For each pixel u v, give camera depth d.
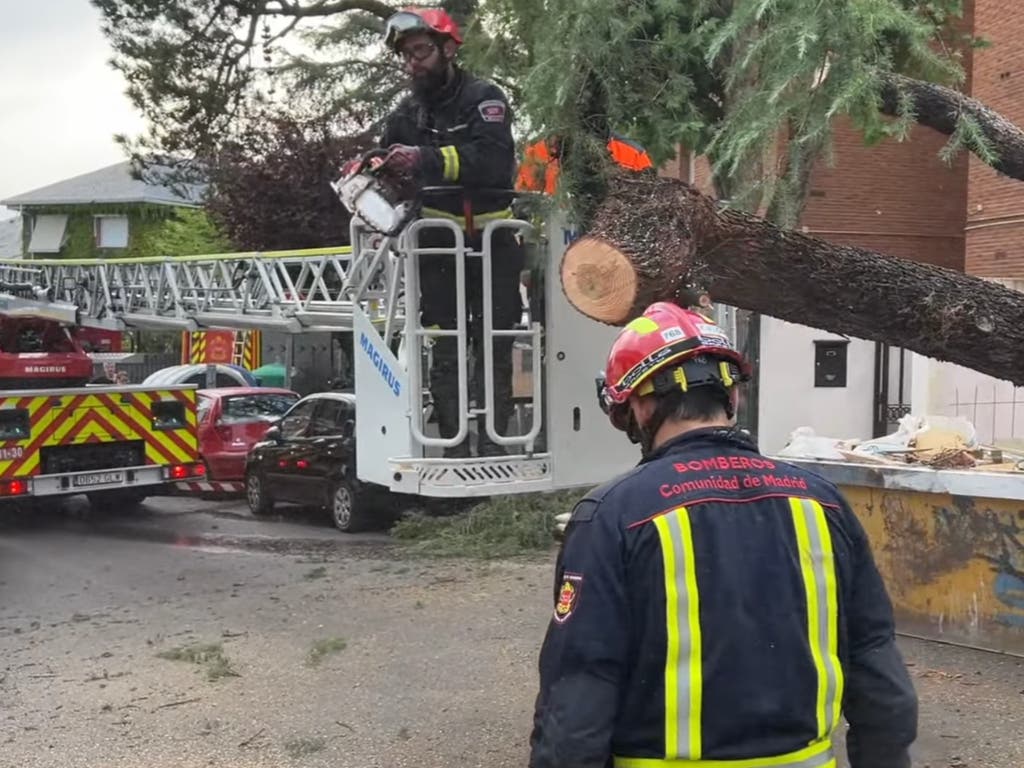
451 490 5.71
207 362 23.02
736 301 3.66
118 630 6.30
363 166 5.49
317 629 6.09
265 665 5.41
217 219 20.27
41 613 6.84
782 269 3.57
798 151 3.45
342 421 10.30
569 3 3.95
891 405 10.80
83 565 8.43
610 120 4.31
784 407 10.41
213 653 5.58
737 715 1.77
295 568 8.02
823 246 3.62
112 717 4.69
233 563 8.35
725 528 1.83
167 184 19.52
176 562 8.47
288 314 10.57
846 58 3.11
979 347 3.64
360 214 5.56
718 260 3.53
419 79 5.48
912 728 1.89
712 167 4.12
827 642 1.87
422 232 5.72
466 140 5.43
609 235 3.32
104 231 34.56
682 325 2.02
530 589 6.82
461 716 4.56
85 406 10.12
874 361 10.63
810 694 1.81
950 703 4.46
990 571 5.12
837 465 5.52
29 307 11.19
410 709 4.66
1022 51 11.32
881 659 1.92
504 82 4.96
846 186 15.30
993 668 4.90
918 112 3.82
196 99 15.11
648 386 2.00
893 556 5.43
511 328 5.90
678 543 1.80
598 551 1.83
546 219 5.21
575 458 6.07
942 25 4.86
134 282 13.03
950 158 3.81
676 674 1.78
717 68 4.26
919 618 5.36
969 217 12.88
